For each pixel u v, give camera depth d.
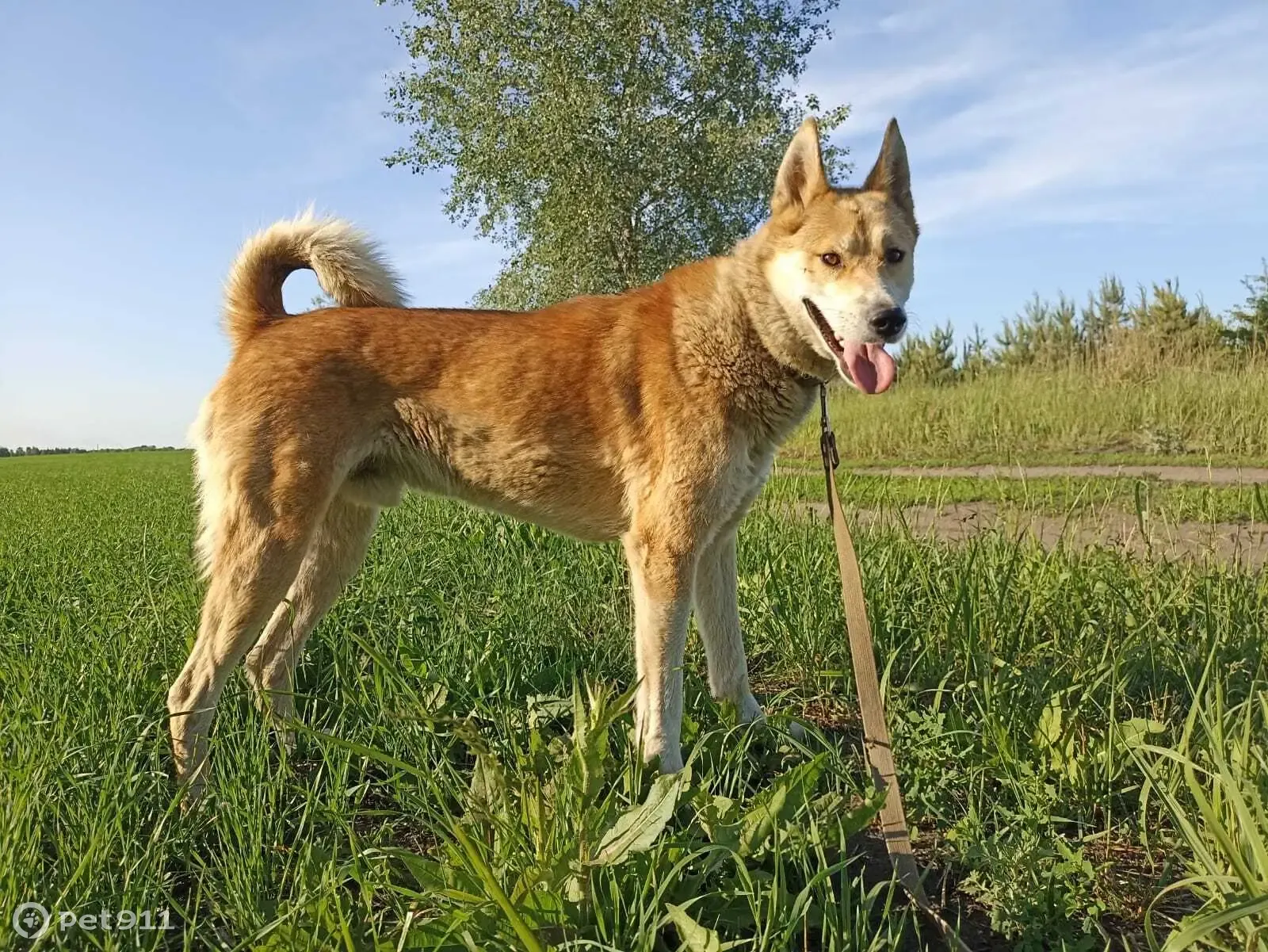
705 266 1.19
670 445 1.08
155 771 0.89
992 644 1.20
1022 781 0.91
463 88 6.52
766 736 1.07
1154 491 2.15
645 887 0.69
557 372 1.12
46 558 1.99
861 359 1.10
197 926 0.74
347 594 1.45
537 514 1.18
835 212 1.17
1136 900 0.79
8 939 0.66
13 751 0.86
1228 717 0.87
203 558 1.07
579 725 0.84
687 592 1.05
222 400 1.07
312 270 1.21
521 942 0.64
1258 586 1.30
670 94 6.52
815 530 1.69
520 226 6.96
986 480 2.91
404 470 1.16
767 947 0.67
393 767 0.96
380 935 0.71
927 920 0.77
